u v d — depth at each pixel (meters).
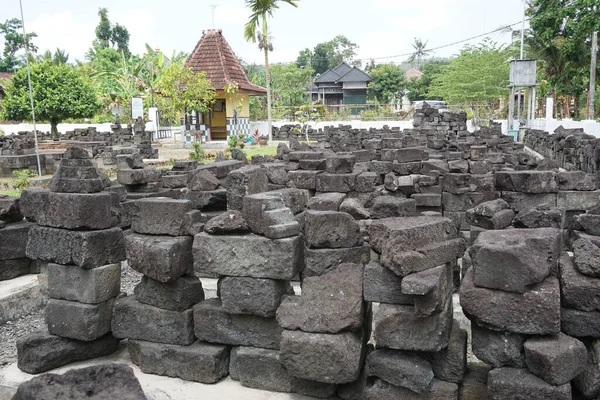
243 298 4.48
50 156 20.05
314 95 64.75
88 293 4.91
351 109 58.97
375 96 59.66
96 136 28.47
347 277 4.27
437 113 28.88
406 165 9.95
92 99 30.77
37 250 5.05
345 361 3.95
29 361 4.89
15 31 55.31
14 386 4.71
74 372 3.37
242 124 33.12
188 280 4.83
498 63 45.22
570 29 20.42
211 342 4.74
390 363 3.90
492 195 8.65
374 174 8.75
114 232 5.12
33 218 7.11
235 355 4.62
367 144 16.80
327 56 84.88
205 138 32.56
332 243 4.61
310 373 4.04
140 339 4.91
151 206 4.87
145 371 4.83
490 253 3.65
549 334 3.61
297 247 4.46
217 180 8.06
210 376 4.58
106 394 3.19
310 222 4.60
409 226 3.95
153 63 39.44
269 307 4.41
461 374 3.96
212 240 4.53
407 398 3.95
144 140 24.77
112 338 5.26
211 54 33.16
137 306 4.89
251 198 4.52
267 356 4.47
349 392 4.28
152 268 4.65
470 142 16.77
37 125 39.62
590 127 23.30
